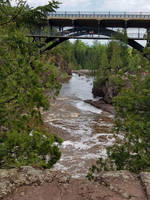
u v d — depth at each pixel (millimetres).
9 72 4980
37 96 5031
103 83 41938
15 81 4754
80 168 14875
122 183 4887
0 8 4883
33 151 5215
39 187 4547
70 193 4484
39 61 5215
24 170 5129
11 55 5051
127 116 8938
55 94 5621
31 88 4996
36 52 5379
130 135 8336
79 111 32094
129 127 8086
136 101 8625
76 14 29359
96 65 61719
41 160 5477
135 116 8547
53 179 4953
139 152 7754
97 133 22312
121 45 37094
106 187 4773
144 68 8961
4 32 4926
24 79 4895
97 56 63844
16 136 4840
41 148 5258
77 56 128125
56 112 30422
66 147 18500
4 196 4086
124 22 30594
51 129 22375
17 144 4855
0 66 4934
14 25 5047
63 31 30719
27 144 5113
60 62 67812
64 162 15734
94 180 5211
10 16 5145
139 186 4738
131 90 8953
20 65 5023
